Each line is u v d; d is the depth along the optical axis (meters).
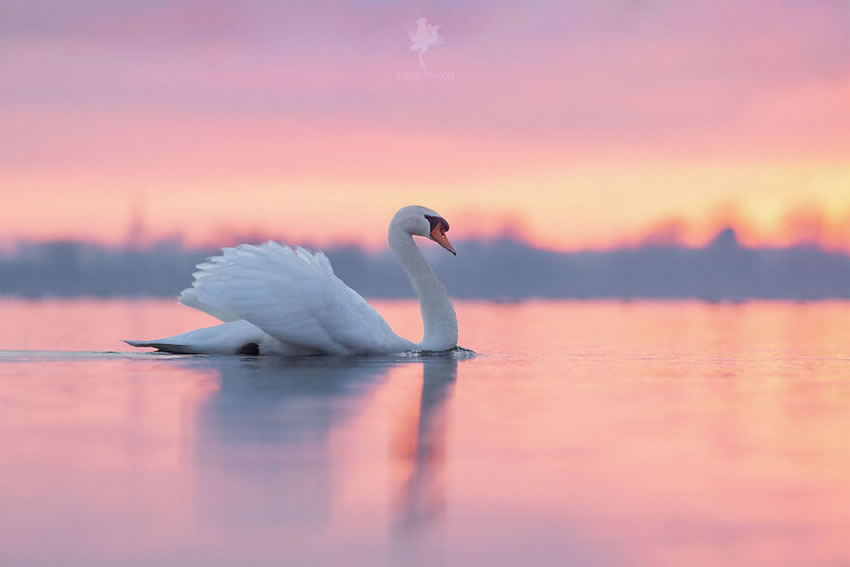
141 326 20.52
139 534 4.97
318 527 5.11
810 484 5.99
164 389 9.67
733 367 12.77
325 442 7.08
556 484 5.97
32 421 7.85
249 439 7.15
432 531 5.09
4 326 20.30
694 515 5.36
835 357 14.31
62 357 12.95
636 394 9.84
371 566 4.59
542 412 8.55
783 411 8.75
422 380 10.69
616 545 4.88
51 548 4.78
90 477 6.02
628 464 6.48
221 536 4.96
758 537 5.00
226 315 13.30
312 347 12.55
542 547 4.84
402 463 6.45
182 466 6.30
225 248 12.54
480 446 7.02
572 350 15.37
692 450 6.95
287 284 12.27
